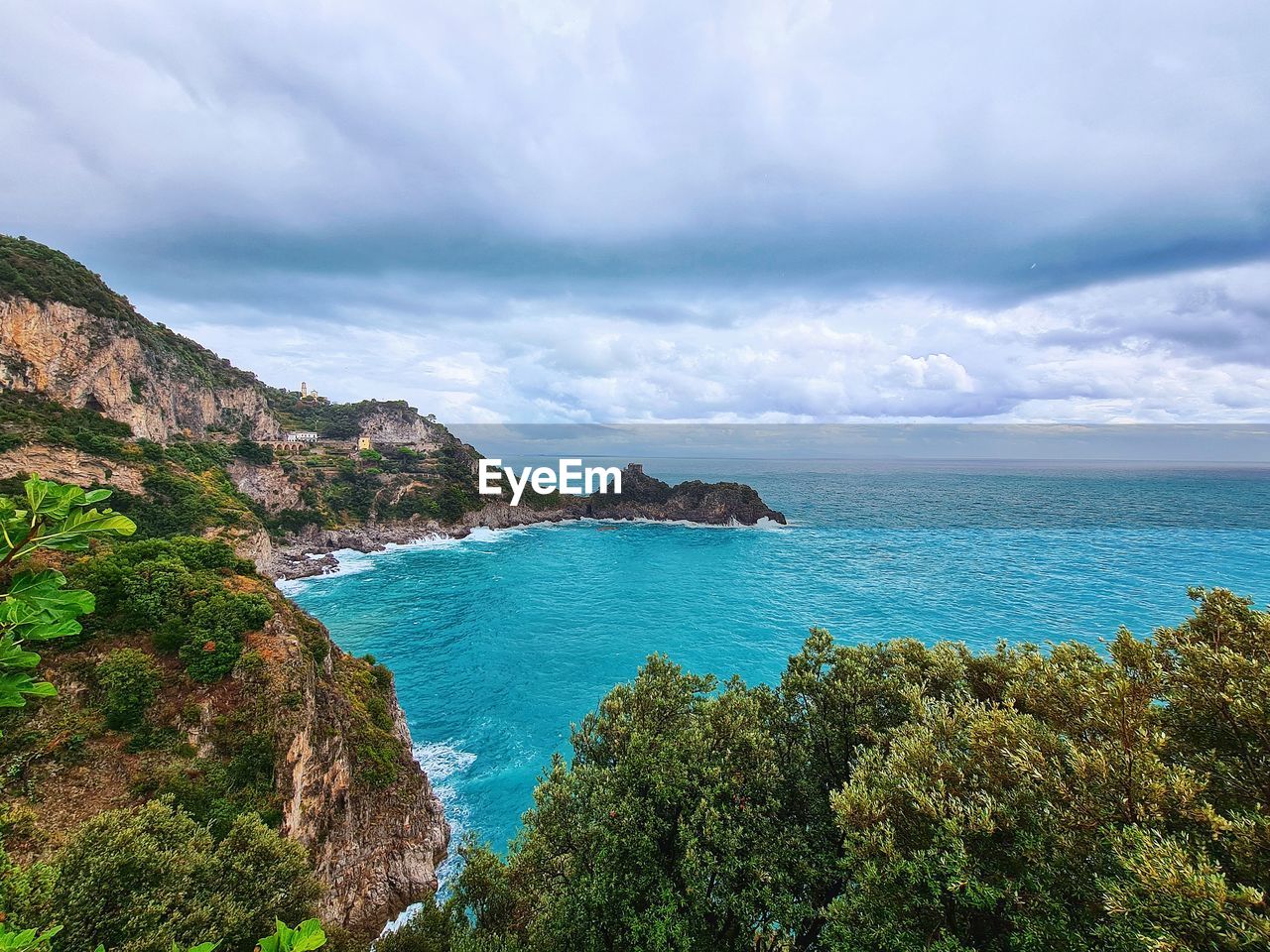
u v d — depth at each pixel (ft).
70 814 75.66
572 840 56.59
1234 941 26.76
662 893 51.60
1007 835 38.86
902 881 39.75
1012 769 39.42
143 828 55.83
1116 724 38.50
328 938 68.90
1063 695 43.83
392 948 69.00
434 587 319.06
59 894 47.21
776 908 49.60
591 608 281.74
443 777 145.28
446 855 118.42
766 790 56.90
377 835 106.93
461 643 237.04
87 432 260.42
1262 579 291.38
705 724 60.70
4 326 270.26
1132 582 291.79
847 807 42.68
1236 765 36.60
